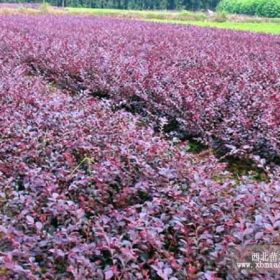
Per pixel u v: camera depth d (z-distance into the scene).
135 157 4.13
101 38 14.45
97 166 4.07
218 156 6.09
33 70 10.94
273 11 44.94
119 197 3.78
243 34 20.48
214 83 7.78
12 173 4.07
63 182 3.90
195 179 3.75
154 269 2.72
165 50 11.97
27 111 5.50
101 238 3.09
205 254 2.99
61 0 56.41
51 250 2.82
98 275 2.73
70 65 9.47
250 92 7.16
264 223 2.92
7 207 3.59
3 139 4.66
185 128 6.53
